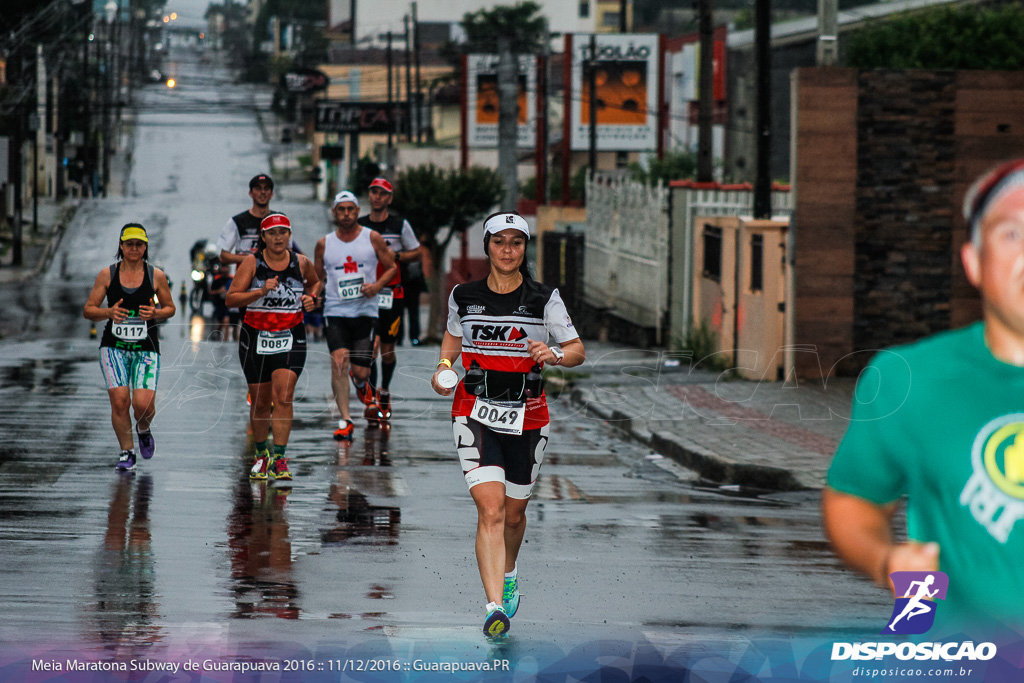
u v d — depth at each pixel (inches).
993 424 251.9
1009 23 2507.4
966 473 252.4
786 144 5428.2
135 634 546.3
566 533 808.9
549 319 567.2
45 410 1290.6
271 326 945.5
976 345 258.1
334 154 7303.2
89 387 1489.9
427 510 861.8
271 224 931.3
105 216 5713.6
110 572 662.5
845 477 269.3
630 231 2568.9
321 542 753.6
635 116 4813.0
